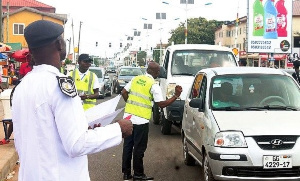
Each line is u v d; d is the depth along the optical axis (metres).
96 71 26.64
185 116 8.48
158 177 7.55
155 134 12.23
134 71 29.08
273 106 6.88
